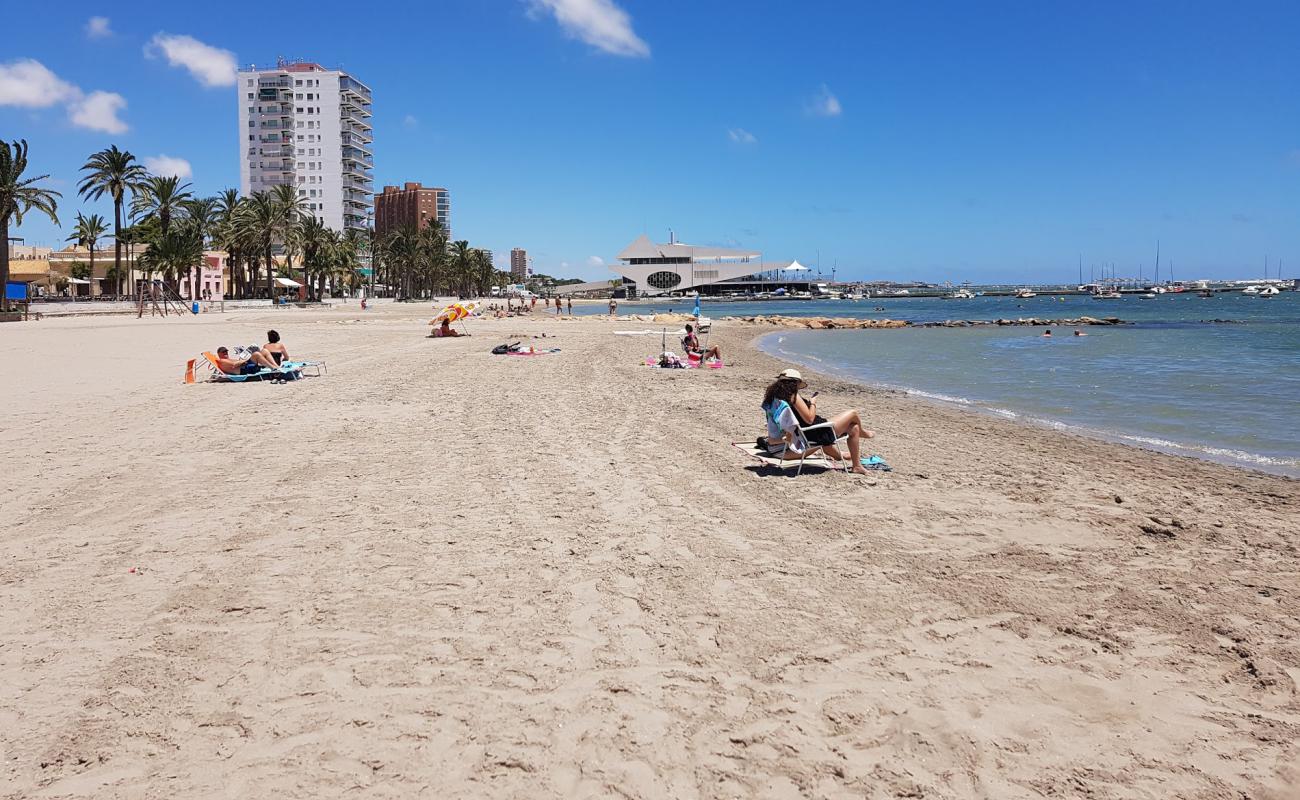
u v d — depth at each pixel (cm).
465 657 411
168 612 465
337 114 12006
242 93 11962
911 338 4259
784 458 852
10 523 641
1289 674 404
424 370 1914
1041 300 15450
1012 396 1683
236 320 4612
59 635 432
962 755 333
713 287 18838
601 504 712
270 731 341
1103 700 379
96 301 6681
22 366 1912
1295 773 323
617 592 502
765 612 475
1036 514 707
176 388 1527
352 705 362
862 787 311
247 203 7744
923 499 752
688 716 357
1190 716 366
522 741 335
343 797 298
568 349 2728
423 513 678
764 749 334
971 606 489
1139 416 1393
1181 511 729
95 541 596
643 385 1666
